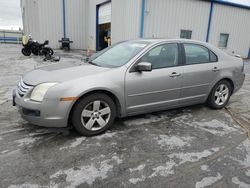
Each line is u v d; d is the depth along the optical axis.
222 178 2.43
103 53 4.19
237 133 3.58
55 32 20.81
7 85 6.29
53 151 2.85
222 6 15.49
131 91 3.46
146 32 12.91
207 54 4.38
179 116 4.23
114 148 2.98
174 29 13.96
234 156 2.88
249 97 5.88
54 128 3.51
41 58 13.09
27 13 25.64
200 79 4.21
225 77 4.56
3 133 3.31
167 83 3.79
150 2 12.55
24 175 2.37
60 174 2.40
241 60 4.98
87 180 2.32
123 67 3.43
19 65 10.24
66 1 20.58
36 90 2.99
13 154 2.75
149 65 3.33
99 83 3.16
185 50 4.07
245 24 17.23
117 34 15.06
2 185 2.20
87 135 3.28
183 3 13.77
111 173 2.45
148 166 2.60
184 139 3.31
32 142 3.07
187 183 2.33
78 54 16.12
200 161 2.74
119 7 14.48
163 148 3.03
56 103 2.96
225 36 16.58
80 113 3.14
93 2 19.91
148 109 3.76
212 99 4.55
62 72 3.29
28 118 3.08
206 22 15.17
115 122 3.83
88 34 22.16
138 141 3.20
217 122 4.01
